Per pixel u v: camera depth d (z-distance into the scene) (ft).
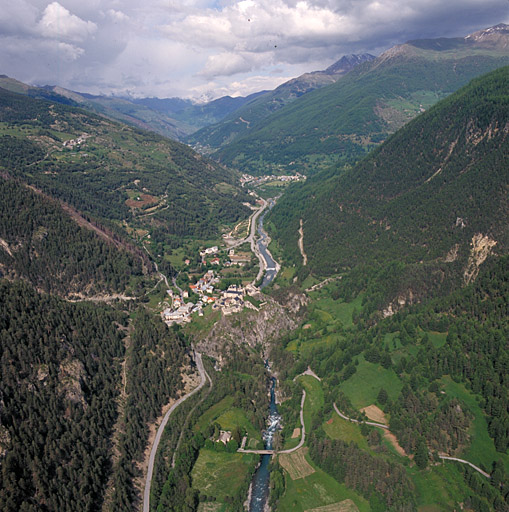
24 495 591.78
